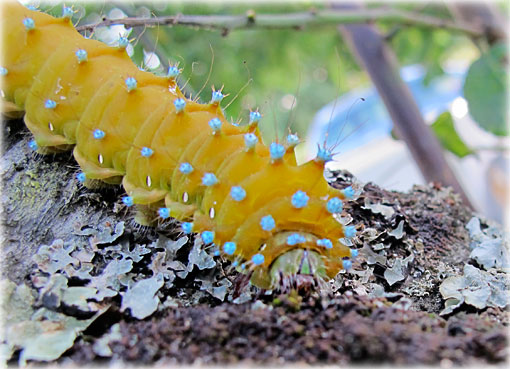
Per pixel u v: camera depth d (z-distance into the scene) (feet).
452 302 0.51
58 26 0.57
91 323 0.47
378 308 0.46
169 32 0.89
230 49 1.06
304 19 0.65
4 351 0.45
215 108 0.52
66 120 0.55
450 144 0.74
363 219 0.57
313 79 1.38
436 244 0.58
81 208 0.54
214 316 0.46
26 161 0.57
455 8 0.81
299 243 0.47
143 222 0.53
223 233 0.48
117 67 0.54
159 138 0.51
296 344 0.44
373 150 1.08
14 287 0.48
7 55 0.56
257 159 0.48
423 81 1.09
